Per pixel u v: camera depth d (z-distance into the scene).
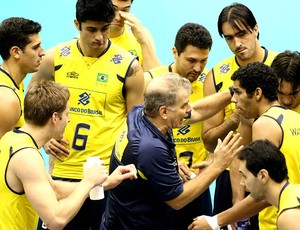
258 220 13.45
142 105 12.53
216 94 13.66
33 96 11.04
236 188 14.02
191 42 14.13
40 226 13.98
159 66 15.80
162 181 11.60
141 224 12.07
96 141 14.13
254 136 11.77
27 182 10.70
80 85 14.19
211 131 14.34
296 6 27.84
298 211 10.20
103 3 13.56
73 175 14.21
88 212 14.21
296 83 12.17
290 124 11.73
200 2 28.23
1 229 11.05
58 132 11.22
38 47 13.19
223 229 14.48
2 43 13.00
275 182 10.66
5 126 12.72
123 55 14.34
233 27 13.95
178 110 11.64
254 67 12.02
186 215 14.75
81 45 14.27
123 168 11.52
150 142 11.57
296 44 24.77
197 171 14.61
